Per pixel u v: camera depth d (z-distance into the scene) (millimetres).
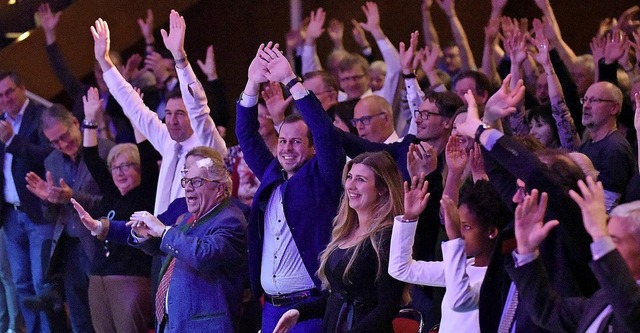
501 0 12234
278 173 8242
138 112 10016
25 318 11867
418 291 8484
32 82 14898
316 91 10953
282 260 8023
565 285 6016
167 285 8281
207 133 9539
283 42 15781
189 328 8133
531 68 11867
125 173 10250
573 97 10758
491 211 6480
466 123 6266
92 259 10328
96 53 10125
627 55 11344
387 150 8555
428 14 13797
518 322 6023
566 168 6156
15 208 11836
